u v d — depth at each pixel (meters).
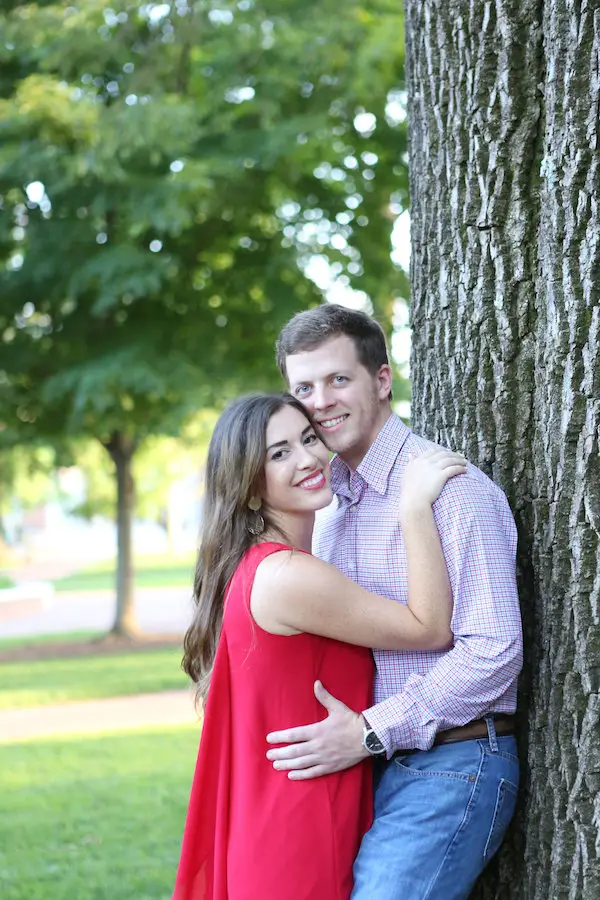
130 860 5.08
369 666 2.43
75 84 11.48
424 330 2.90
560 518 2.46
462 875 2.32
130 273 11.02
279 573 2.29
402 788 2.36
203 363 12.15
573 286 2.43
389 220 11.96
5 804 6.18
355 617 2.28
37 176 10.80
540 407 2.59
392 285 11.98
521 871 2.56
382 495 2.52
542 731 2.49
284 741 2.28
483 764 2.33
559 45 2.45
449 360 2.80
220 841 2.34
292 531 2.52
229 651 2.37
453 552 2.32
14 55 11.59
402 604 2.33
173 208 10.48
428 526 2.34
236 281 12.22
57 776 6.88
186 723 8.77
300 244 11.97
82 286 11.11
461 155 2.75
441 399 2.83
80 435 13.16
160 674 11.86
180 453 25.64
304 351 2.54
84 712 9.59
